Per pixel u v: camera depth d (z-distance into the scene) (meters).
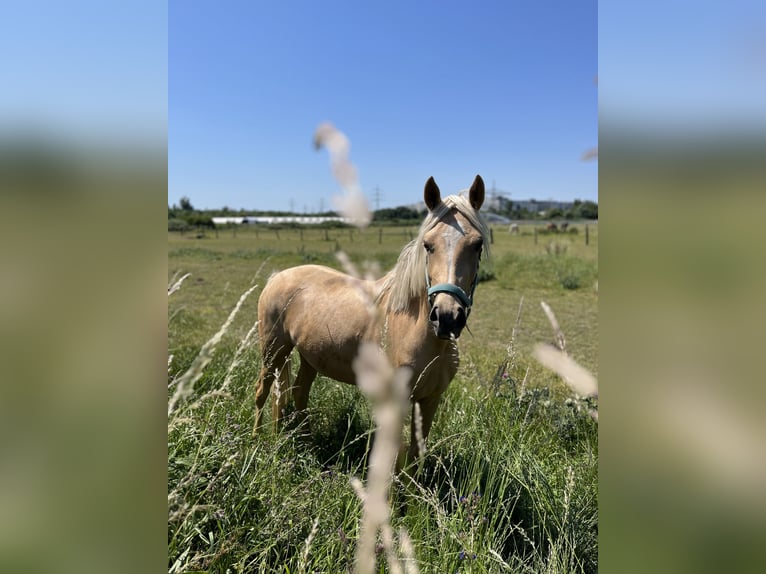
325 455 2.68
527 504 2.16
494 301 9.38
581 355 5.52
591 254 17.41
